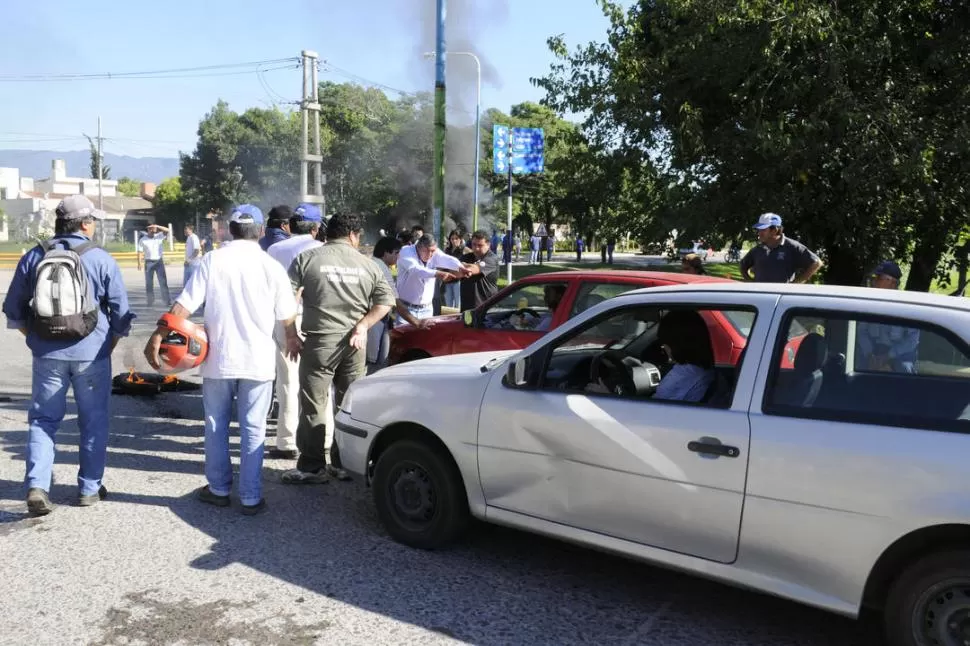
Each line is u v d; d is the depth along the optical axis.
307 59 40.44
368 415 4.69
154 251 17.94
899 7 12.50
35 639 3.41
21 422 7.25
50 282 4.57
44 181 105.69
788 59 12.41
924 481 2.92
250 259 4.89
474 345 6.93
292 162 70.12
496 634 3.54
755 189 12.65
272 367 4.99
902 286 16.92
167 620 3.61
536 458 3.96
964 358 3.01
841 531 3.10
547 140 15.90
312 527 4.82
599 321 4.00
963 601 2.89
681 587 4.10
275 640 3.44
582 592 4.00
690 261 8.62
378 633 3.52
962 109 12.53
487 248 10.44
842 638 3.57
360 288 5.53
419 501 4.48
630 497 3.64
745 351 3.50
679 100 13.38
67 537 4.56
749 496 3.30
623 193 15.06
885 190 12.20
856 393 3.20
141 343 11.85
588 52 14.60
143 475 5.75
